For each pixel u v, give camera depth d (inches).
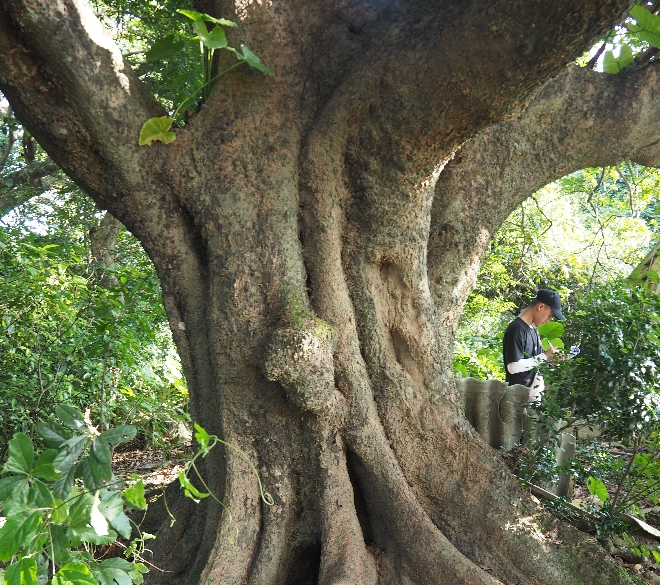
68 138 135.1
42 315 243.1
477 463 156.7
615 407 163.5
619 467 182.9
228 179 143.3
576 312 172.9
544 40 117.4
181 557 156.1
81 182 144.0
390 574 143.6
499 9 118.5
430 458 155.3
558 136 172.1
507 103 128.3
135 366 279.1
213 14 149.6
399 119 133.8
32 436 234.8
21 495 97.3
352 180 145.8
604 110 169.0
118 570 103.0
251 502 144.1
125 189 142.5
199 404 153.6
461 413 162.2
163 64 287.6
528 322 225.9
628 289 177.9
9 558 91.7
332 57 148.5
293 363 131.4
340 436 146.2
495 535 150.4
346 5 153.3
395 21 138.0
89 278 302.2
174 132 143.1
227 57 145.3
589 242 430.6
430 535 143.1
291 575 149.3
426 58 128.5
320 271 146.6
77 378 251.9
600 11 112.8
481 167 172.4
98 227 396.5
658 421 160.1
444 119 131.4
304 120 147.3
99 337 243.8
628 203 425.7
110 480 103.7
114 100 134.2
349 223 150.5
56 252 275.9
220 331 141.2
